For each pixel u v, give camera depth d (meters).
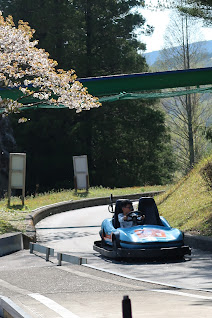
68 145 66.50
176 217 26.42
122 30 69.69
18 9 67.50
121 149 71.38
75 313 7.79
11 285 11.51
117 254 16.22
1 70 27.48
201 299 8.66
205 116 77.56
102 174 69.06
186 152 84.94
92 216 35.97
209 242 18.94
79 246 21.89
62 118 66.88
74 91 27.70
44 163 66.12
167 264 15.58
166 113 79.38
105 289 10.50
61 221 33.16
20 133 65.12
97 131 69.56
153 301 8.58
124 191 52.84
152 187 57.72
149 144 71.38
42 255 18.50
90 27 69.50
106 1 69.50
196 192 29.36
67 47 67.69
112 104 68.38
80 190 51.25
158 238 16.39
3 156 55.78
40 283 11.81
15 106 26.39
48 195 49.12
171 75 29.22
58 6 66.00
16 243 20.20
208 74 29.11
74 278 12.45
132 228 17.09
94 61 67.19
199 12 29.05
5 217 28.42
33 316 7.62
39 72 27.95
